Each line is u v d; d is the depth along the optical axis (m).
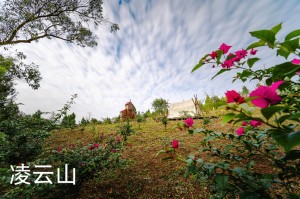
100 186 3.88
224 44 1.22
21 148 5.20
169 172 4.18
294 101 0.88
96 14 11.46
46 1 9.74
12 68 9.88
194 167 1.15
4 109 6.20
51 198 3.04
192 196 3.13
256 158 3.57
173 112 20.06
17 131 5.26
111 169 4.64
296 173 1.03
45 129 5.82
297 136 0.50
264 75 1.18
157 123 15.20
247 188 1.00
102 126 16.48
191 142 6.31
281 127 0.61
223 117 0.69
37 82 11.76
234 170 1.03
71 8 10.85
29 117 6.57
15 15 9.59
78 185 3.30
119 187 3.79
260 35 0.77
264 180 0.96
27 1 9.29
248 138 1.54
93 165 3.43
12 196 2.79
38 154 5.62
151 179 3.96
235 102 0.74
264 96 0.64
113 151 4.04
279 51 0.81
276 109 0.55
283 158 0.78
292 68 0.70
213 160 4.15
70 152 3.56
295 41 0.71
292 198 0.80
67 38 11.83
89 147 4.01
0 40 9.36
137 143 7.54
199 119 12.85
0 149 4.81
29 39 10.30
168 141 6.93
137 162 5.09
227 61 1.19
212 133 1.48
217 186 1.08
